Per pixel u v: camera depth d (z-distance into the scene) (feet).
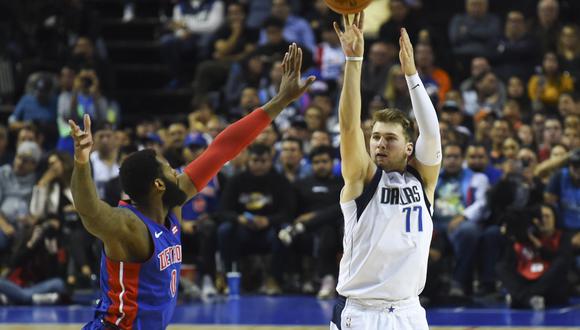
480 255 52.80
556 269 50.01
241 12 75.92
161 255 22.11
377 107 59.67
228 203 55.72
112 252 21.70
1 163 62.59
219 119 65.46
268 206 55.62
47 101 69.26
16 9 79.41
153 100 78.64
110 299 22.00
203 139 57.41
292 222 55.42
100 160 56.34
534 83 65.46
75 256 54.60
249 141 23.59
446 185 54.08
